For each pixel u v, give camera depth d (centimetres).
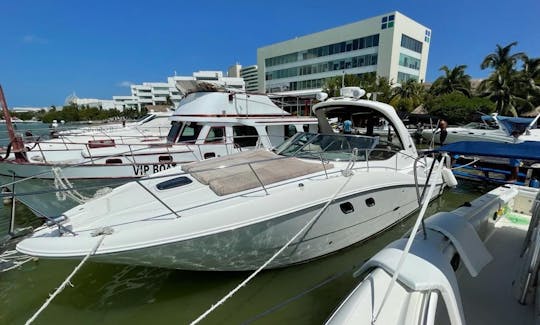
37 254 260
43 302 339
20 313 325
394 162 496
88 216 312
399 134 523
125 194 366
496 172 718
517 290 244
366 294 181
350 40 3916
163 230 277
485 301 239
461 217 276
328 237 384
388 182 428
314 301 345
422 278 181
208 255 311
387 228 477
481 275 272
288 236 343
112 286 361
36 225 564
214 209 305
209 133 700
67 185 514
